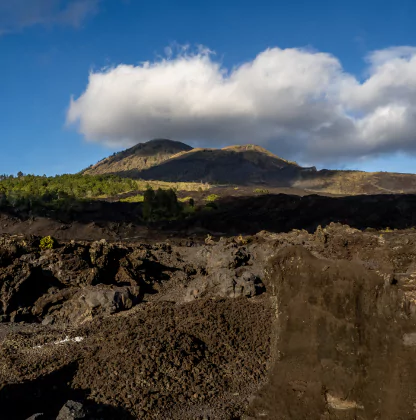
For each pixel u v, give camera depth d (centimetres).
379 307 766
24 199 8694
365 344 768
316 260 847
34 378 1537
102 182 14900
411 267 870
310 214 9069
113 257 3144
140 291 2886
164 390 1474
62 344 1903
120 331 1938
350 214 8925
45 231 6775
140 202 10325
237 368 1647
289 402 822
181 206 9531
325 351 802
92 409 1331
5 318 2477
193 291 2633
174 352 1672
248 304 2319
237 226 8050
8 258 2756
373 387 752
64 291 2670
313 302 825
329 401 787
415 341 731
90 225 7094
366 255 990
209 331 1923
